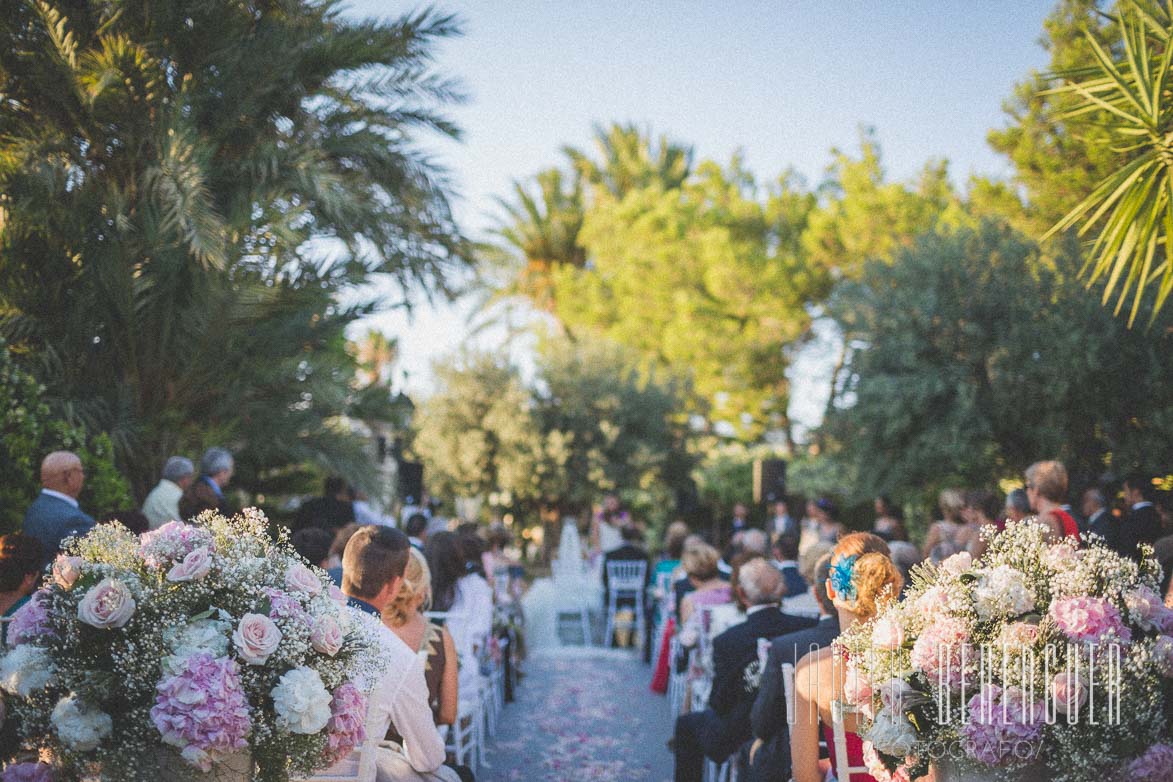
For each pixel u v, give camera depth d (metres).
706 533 17.69
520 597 11.63
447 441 17.98
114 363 8.08
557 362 18.81
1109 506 8.63
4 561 3.42
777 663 3.34
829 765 3.12
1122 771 2.28
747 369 22.02
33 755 2.60
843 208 20.67
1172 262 4.81
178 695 2.23
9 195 7.21
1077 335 9.38
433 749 3.00
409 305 9.48
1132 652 2.31
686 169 32.41
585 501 18.16
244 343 8.55
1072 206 10.84
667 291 23.59
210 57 7.95
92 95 7.15
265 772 2.41
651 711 7.95
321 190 8.02
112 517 4.74
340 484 8.46
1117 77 4.87
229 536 2.58
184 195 7.22
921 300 10.62
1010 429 10.20
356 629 2.57
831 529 10.99
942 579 2.52
